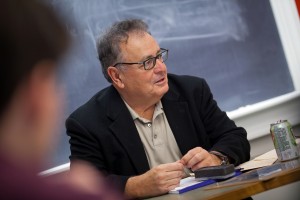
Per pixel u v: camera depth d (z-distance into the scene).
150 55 2.28
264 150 3.33
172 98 2.38
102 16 3.06
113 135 2.27
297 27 3.56
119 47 2.30
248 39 3.46
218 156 2.10
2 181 0.51
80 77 2.96
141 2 3.18
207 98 2.46
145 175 1.90
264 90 3.45
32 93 0.51
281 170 1.61
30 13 0.51
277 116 3.39
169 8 3.25
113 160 2.26
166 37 3.23
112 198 0.57
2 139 0.52
